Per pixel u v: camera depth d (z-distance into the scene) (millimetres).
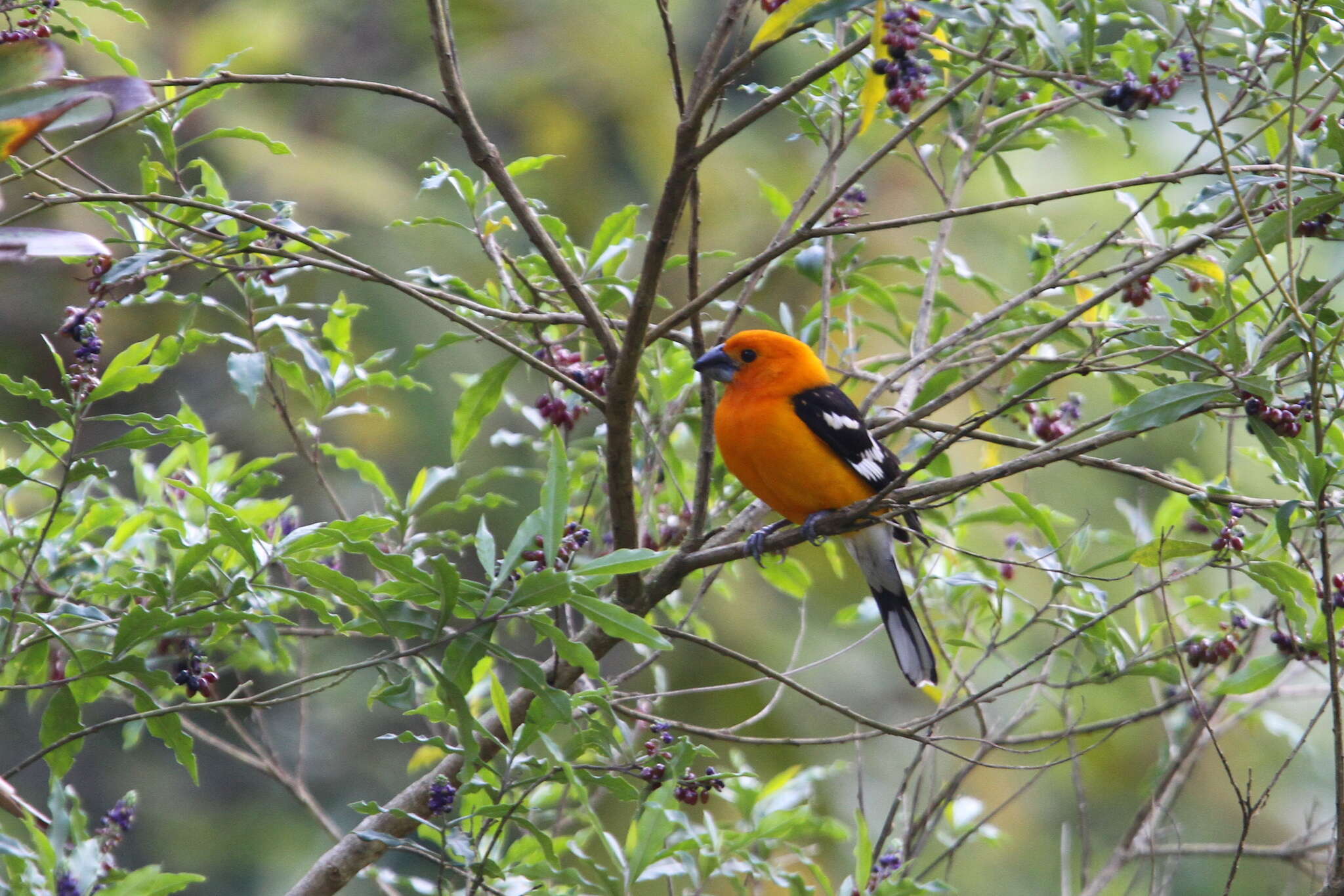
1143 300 10156
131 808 7844
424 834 8469
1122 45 8945
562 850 9188
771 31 7043
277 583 10367
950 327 16375
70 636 9352
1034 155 21188
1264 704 11047
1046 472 20406
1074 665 9656
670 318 8406
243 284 9703
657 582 9406
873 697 19406
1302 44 7117
